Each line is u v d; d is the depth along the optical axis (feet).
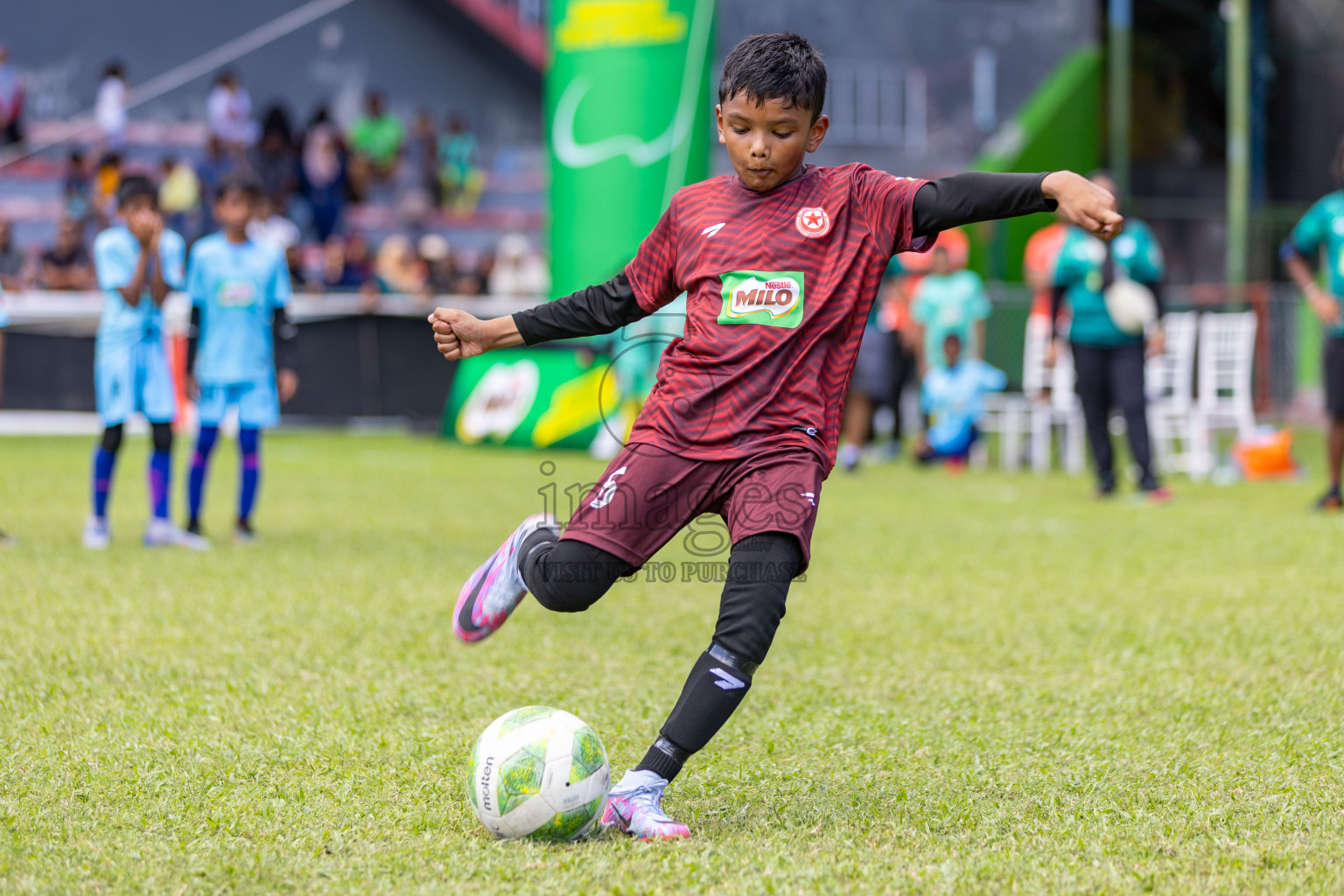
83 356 99.66
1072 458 86.99
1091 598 39.68
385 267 121.39
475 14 149.79
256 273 50.70
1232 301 120.88
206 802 20.89
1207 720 26.07
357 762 23.18
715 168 132.46
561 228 92.94
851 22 154.10
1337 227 57.67
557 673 30.30
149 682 28.71
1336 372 58.80
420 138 141.18
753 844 18.99
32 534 51.49
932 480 78.74
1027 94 157.58
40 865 18.08
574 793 18.93
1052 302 67.31
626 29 89.56
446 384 106.01
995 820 20.17
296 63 147.02
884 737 25.29
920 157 153.99
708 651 19.66
